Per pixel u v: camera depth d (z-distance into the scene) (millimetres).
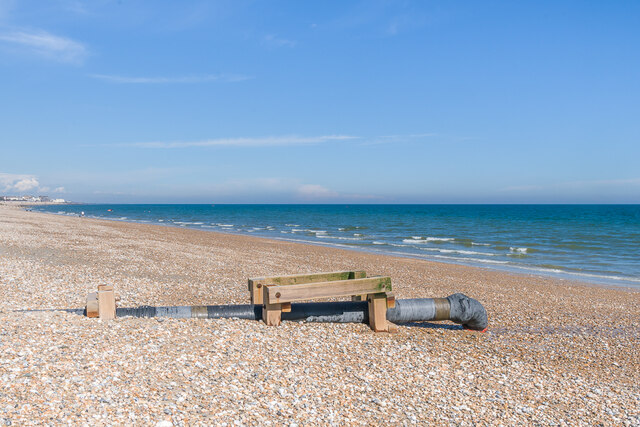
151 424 4527
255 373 6191
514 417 5801
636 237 47250
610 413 6234
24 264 15039
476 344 9062
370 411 5512
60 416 4453
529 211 154500
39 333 6664
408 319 9492
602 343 10148
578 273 24094
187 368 6062
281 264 20578
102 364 5828
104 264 16547
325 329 8648
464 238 46188
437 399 6109
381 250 33906
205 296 11820
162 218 95938
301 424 4961
